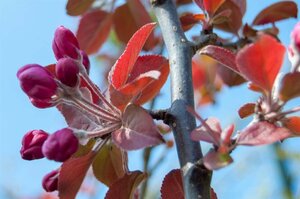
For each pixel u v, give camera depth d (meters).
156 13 0.36
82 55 0.34
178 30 0.35
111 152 0.35
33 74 0.32
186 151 0.31
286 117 0.31
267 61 0.30
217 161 0.29
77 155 0.34
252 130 0.30
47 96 0.32
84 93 0.33
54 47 0.33
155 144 0.30
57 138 0.31
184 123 0.32
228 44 0.40
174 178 0.33
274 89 0.31
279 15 0.42
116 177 0.36
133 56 0.32
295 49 0.31
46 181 0.34
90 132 0.31
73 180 0.34
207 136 0.29
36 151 0.32
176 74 0.34
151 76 0.31
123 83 0.33
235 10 0.41
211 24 0.38
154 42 0.46
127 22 0.47
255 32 0.41
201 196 0.30
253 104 0.33
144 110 0.31
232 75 0.42
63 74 0.32
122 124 0.31
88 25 0.47
